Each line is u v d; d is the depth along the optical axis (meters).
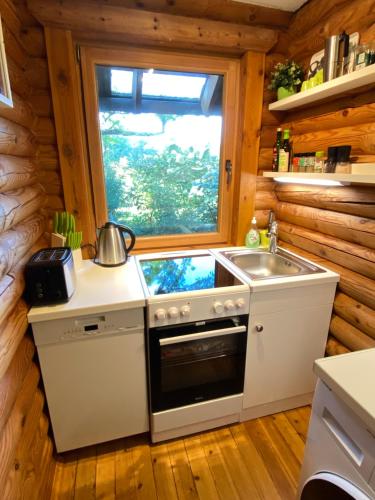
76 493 1.33
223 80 1.86
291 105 1.76
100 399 1.39
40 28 1.46
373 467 0.68
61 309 1.21
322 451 0.87
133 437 1.60
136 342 1.36
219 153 2.01
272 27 1.82
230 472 1.42
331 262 1.67
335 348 1.64
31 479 1.04
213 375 1.52
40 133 1.60
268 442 1.58
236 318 1.44
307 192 1.82
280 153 1.82
